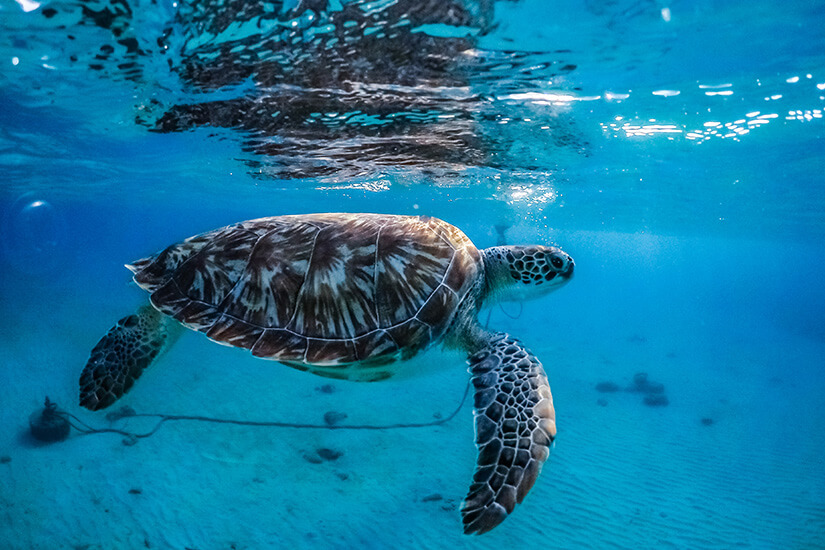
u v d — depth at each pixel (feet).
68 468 4.68
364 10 2.87
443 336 2.51
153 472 4.70
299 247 2.58
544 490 4.66
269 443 5.45
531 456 2.01
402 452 5.33
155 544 3.67
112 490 4.35
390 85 4.07
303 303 2.40
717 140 6.03
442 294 2.50
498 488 1.95
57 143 7.02
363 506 4.26
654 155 6.92
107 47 3.47
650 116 5.04
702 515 4.31
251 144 6.46
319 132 5.67
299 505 4.26
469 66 3.66
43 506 4.05
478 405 2.29
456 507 4.26
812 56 3.59
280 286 2.45
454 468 4.99
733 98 4.50
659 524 4.16
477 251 2.95
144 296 3.00
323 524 3.99
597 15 2.95
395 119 5.11
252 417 6.18
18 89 4.47
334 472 4.84
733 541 3.95
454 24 3.02
